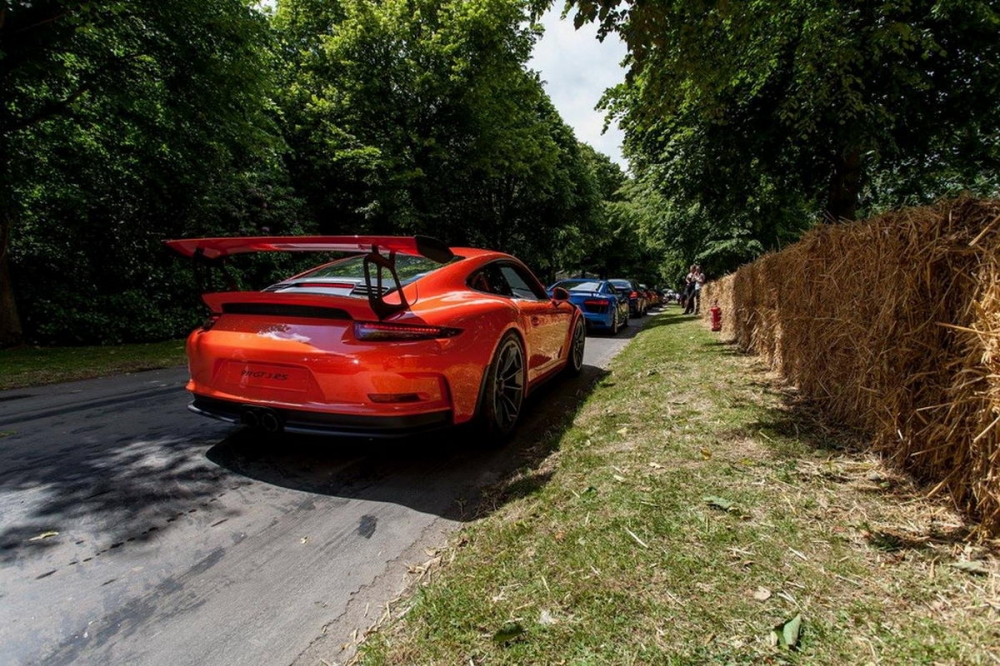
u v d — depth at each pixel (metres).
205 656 1.35
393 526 2.07
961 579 1.48
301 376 2.47
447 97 16.69
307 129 16.58
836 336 3.17
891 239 2.43
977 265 1.88
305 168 17.14
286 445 3.06
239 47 9.95
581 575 1.56
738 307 7.06
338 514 2.18
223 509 2.22
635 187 16.97
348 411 2.40
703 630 1.30
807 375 3.81
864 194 10.62
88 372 6.00
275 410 2.49
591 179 27.19
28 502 2.26
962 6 6.04
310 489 2.44
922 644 1.21
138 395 4.60
